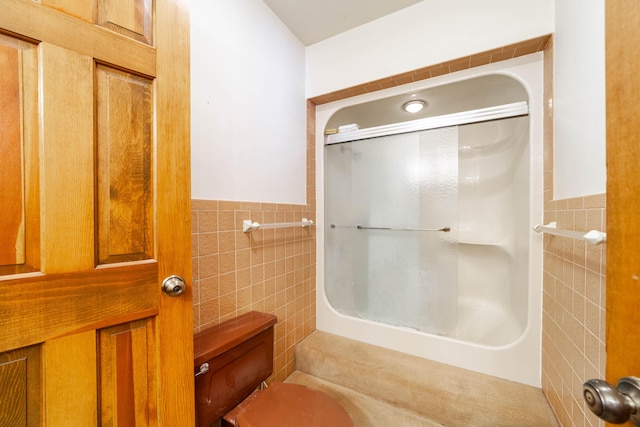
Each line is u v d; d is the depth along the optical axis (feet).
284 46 5.08
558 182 3.49
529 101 4.17
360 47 5.13
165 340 2.35
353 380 4.57
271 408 3.09
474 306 6.74
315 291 6.03
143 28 2.25
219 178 3.77
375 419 3.97
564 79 3.33
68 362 1.90
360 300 6.15
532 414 3.50
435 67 4.54
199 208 3.49
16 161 1.72
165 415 2.34
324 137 6.17
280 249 4.97
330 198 6.41
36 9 1.75
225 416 3.20
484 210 6.85
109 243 2.09
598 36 2.55
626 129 1.20
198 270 3.48
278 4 4.60
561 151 3.39
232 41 3.96
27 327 1.74
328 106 5.97
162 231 2.34
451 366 4.59
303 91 5.67
